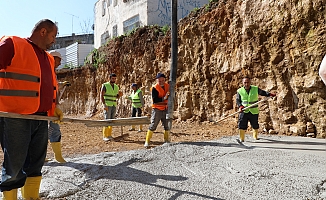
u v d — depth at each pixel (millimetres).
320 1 7387
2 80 2688
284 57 8422
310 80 7586
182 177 3875
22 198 3158
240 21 10102
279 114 8477
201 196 3193
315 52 7477
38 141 3039
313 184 3465
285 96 8320
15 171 2691
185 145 6051
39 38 2939
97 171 4148
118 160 4777
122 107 17453
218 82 11180
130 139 8391
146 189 3418
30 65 2787
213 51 11492
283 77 8422
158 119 6879
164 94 6961
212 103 11484
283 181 3594
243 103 7023
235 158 4895
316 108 7523
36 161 3066
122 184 3594
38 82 2855
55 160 5090
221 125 10562
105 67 19703
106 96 8281
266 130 8773
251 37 9562
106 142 7898
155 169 4285
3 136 2711
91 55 22500
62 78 25344
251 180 3670
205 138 8133
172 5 7055
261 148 5812
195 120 12125
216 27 11211
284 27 8336
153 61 14984
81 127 12695
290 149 5684
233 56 10438
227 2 10758
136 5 18625
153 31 15375
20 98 2719
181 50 13023
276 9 8625
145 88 15477
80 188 3475
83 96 23172
